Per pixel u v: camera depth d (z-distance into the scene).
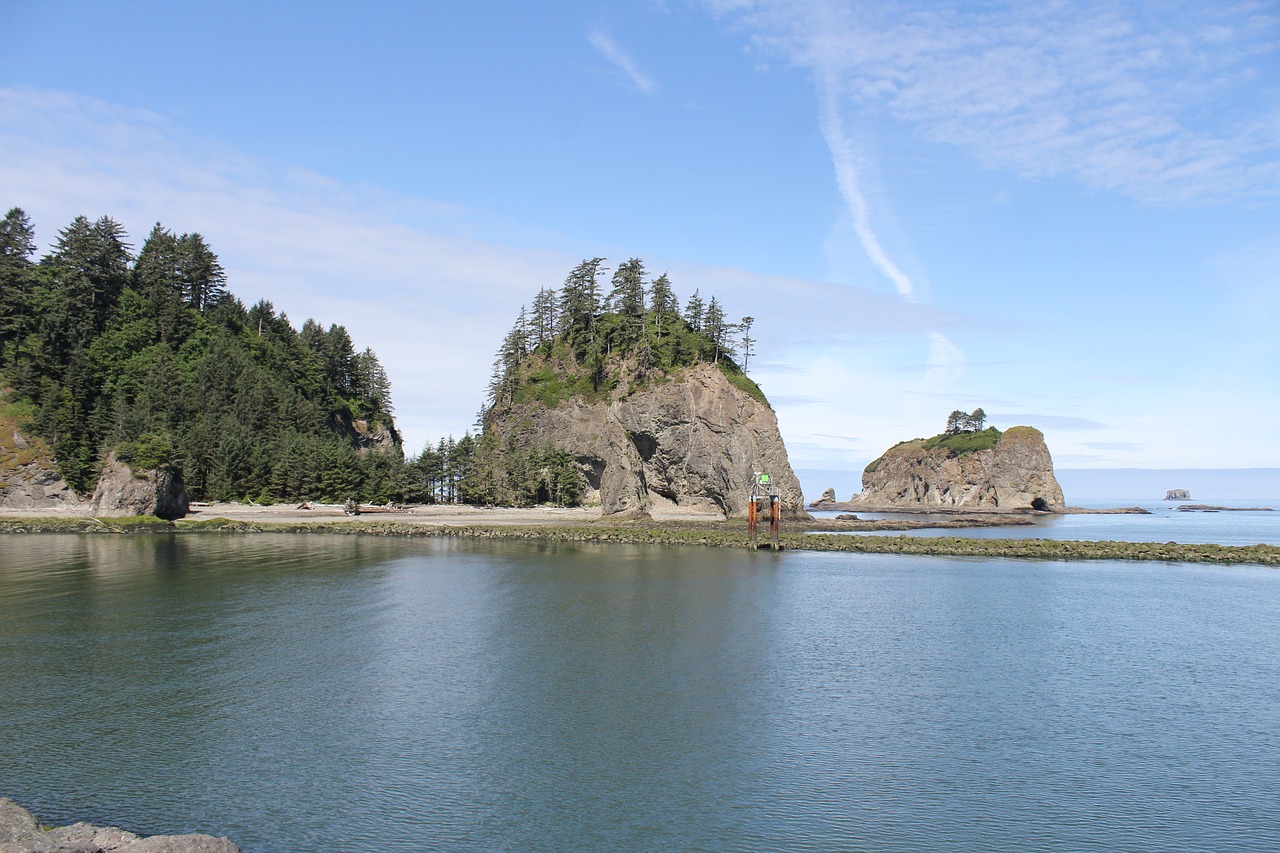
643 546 105.12
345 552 90.94
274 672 37.09
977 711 32.72
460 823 22.53
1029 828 22.70
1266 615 55.12
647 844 21.52
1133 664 40.59
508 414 178.75
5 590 59.94
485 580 68.06
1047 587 68.56
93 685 34.84
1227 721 31.72
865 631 48.06
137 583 63.88
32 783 24.77
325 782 25.05
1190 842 21.98
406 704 32.62
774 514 105.25
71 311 153.75
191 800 23.72
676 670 38.31
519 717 31.25
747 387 162.62
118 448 126.88
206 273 192.38
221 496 147.62
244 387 165.75
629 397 158.25
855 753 28.00
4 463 129.88
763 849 21.33
